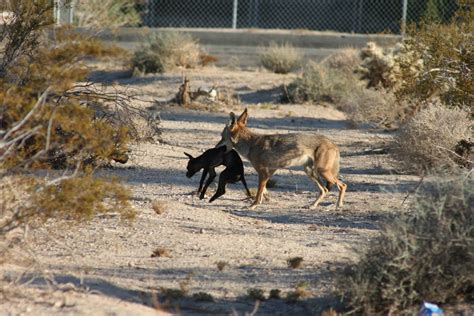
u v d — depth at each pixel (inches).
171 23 3107.8
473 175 740.0
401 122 1619.1
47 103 685.3
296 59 2642.7
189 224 895.1
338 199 1083.9
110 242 781.3
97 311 535.5
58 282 605.9
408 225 589.3
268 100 2220.7
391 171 1300.4
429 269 579.5
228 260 749.9
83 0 2224.4
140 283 653.3
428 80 1444.4
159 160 1316.4
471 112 1344.7
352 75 2269.9
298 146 1061.8
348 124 1811.0
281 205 1077.1
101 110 1029.2
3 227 621.6
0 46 979.3
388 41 2667.3
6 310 526.3
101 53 782.5
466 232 582.2
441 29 1435.8
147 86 2338.8
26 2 951.0
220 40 2933.1
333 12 3122.5
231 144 1091.9
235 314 562.9
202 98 2078.0
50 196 630.5
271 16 3164.4
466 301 593.9
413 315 569.3
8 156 617.3
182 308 596.4
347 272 602.2
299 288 641.6
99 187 642.2
